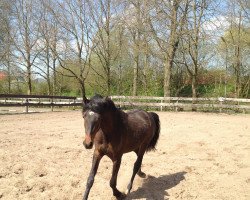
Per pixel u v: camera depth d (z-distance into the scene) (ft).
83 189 19.51
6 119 50.80
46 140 32.32
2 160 24.26
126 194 18.89
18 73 107.86
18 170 22.29
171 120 54.13
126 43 97.35
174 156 28.07
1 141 30.78
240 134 39.86
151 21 78.43
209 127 45.70
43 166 23.18
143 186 20.56
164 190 20.06
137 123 19.26
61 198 18.38
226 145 32.86
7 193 18.79
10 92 114.11
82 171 22.66
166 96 81.92
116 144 17.22
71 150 28.19
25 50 103.91
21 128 40.40
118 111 17.58
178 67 96.02
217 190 20.31
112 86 106.11
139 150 20.81
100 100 16.03
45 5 94.63
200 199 19.01
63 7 95.35
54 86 111.75
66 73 109.60
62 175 21.79
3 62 106.73
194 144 32.91
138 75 103.65
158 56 84.02
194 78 81.76
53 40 98.27
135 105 79.66
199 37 77.71
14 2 100.58
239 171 24.02
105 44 96.89
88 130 15.14
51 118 54.65
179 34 77.20
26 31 102.58
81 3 94.53
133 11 83.51
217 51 89.40
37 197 18.37
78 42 97.19
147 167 24.53
